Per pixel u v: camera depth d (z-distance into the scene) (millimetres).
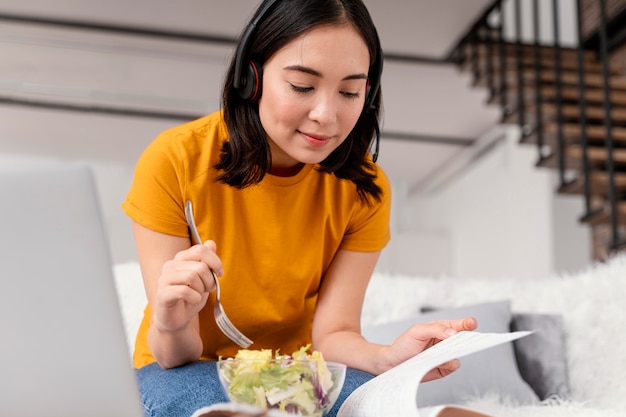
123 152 7879
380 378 952
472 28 5781
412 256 9211
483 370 2004
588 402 1805
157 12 5484
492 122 7348
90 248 750
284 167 1365
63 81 6402
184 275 1016
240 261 1347
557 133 5066
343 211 1428
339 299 1457
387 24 5762
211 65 6129
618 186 4734
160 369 1226
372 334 2080
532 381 2111
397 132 7656
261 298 1369
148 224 1284
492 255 8242
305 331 1458
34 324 732
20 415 725
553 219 6875
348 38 1148
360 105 1196
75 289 744
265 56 1195
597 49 6086
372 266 1494
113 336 751
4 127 7270
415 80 6480
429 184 9414
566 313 2195
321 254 1420
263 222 1351
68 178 752
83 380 741
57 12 5484
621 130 4938
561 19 6906
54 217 744
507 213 7816
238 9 5418
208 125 1368
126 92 6582
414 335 1169
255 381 869
